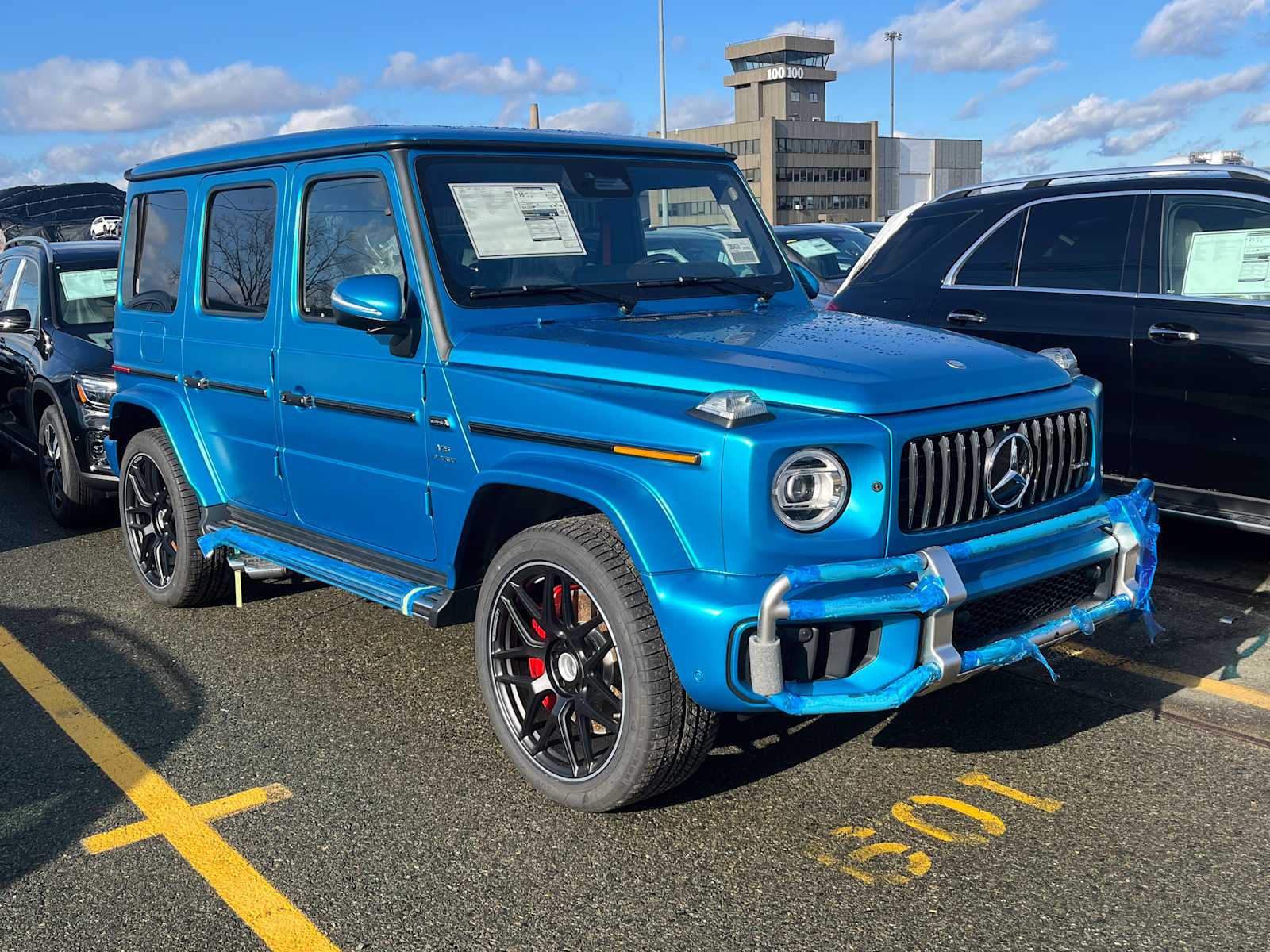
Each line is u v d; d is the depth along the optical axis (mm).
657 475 3148
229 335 4902
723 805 3535
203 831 3455
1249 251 5223
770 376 3232
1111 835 3289
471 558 3879
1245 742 3854
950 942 2816
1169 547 6059
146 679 4695
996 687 4363
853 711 2998
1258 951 2742
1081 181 5922
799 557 3031
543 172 4246
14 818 3572
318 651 4969
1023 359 3693
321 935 2932
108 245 8438
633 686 3189
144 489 5664
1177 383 5363
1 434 8492
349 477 4344
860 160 101250
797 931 2889
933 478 3199
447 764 3869
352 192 4195
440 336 3832
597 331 3791
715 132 101625
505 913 3004
